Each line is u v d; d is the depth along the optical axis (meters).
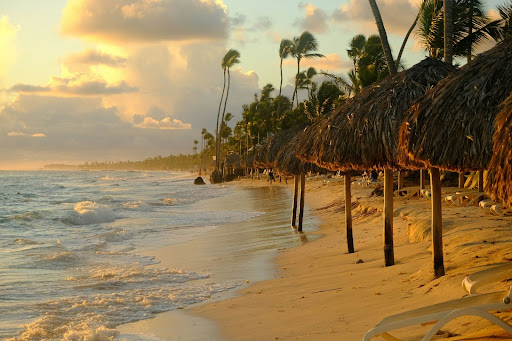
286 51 75.25
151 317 7.68
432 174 7.10
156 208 32.41
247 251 13.96
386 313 6.05
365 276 8.56
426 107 6.33
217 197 42.97
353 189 28.33
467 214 12.06
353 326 5.84
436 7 19.66
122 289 9.72
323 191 34.03
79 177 151.12
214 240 16.59
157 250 14.84
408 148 6.38
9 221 24.03
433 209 7.10
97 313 7.93
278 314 7.05
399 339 4.77
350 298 7.17
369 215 17.23
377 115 8.34
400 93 8.30
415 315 4.18
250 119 92.25
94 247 15.37
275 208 28.11
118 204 37.22
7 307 8.35
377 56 33.47
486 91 5.66
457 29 20.03
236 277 10.54
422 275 7.39
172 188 68.56
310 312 6.84
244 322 6.94
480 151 5.61
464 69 6.21
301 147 12.45
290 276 10.13
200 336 6.55
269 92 100.62
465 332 4.61
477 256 7.30
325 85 44.50
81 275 11.07
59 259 13.02
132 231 19.77
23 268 11.95
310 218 21.38
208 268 11.70
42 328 7.09
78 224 24.25
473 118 5.69
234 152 109.38
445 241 9.23
